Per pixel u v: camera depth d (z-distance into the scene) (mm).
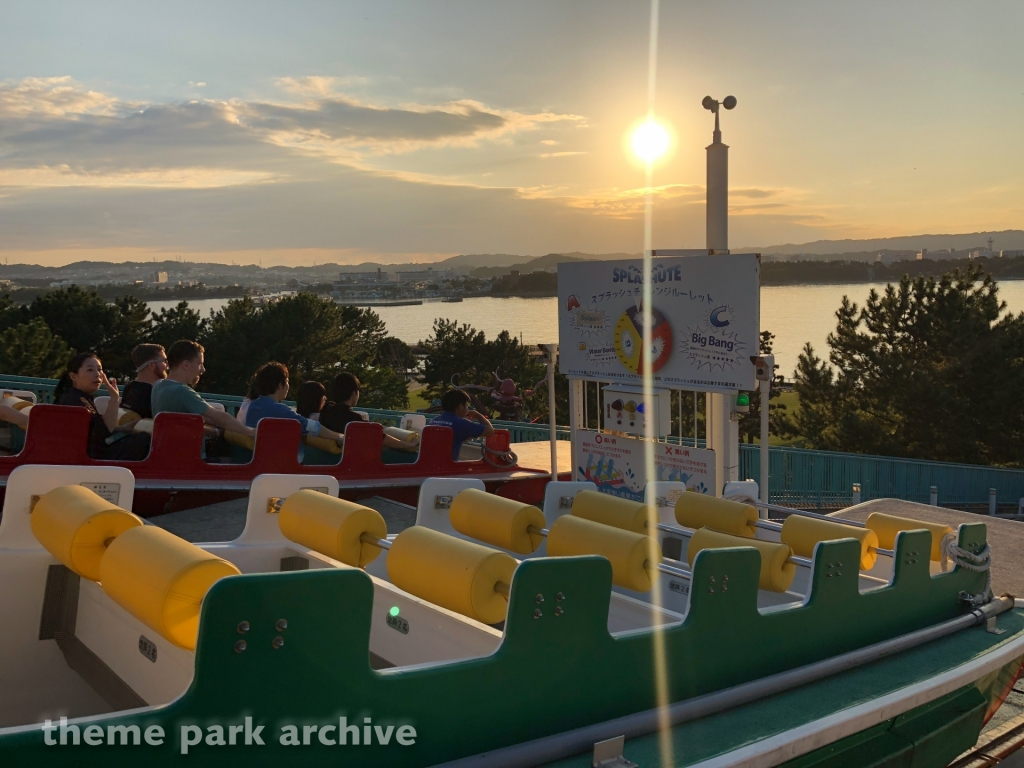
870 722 3279
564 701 2793
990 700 4234
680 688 3152
